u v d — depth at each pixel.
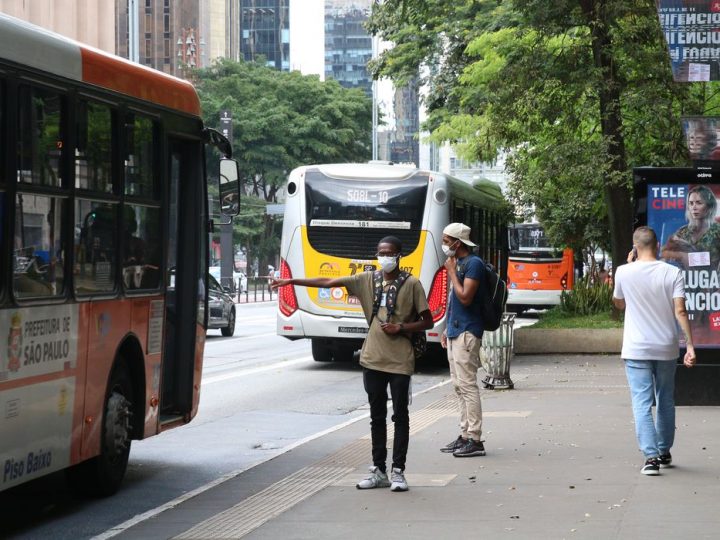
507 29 29.30
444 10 42.31
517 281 46.62
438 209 23.12
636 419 10.48
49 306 8.64
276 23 188.88
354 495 9.73
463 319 11.84
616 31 25.25
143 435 10.62
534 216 32.91
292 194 23.38
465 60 42.75
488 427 14.02
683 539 7.79
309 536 8.17
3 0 51.00
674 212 15.23
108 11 61.06
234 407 17.53
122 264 10.07
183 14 152.25
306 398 18.72
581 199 27.97
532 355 25.31
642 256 10.48
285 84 91.88
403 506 9.22
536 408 16.02
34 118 8.49
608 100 25.88
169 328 11.73
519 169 28.55
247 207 90.50
